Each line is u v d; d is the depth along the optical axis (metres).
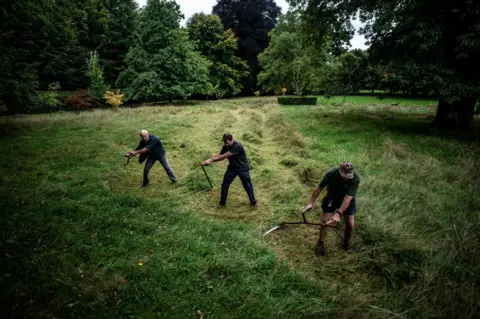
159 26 23.94
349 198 3.38
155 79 24.20
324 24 14.84
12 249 3.60
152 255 3.65
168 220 4.64
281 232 4.42
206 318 2.72
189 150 9.38
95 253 3.63
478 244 3.84
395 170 6.86
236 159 5.10
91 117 15.75
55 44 29.44
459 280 3.27
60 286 3.00
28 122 13.74
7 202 4.91
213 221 4.68
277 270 3.42
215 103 29.33
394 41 11.15
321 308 2.85
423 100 27.89
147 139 6.09
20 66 13.94
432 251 3.79
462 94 9.50
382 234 4.12
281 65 35.38
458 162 7.30
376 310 2.81
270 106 23.42
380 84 13.21
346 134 11.20
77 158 8.08
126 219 4.52
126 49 33.91
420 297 2.98
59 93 28.34
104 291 2.97
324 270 3.52
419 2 10.45
